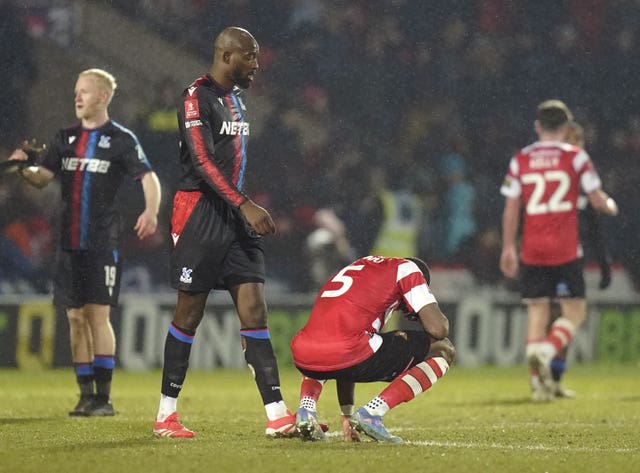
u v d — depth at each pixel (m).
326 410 28.94
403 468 17.03
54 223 51.47
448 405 31.81
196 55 59.75
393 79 63.44
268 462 17.38
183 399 32.72
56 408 29.12
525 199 33.81
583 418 27.98
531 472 17.12
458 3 64.81
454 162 60.31
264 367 20.69
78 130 26.86
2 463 17.36
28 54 56.28
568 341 33.88
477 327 49.91
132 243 52.31
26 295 50.66
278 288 54.19
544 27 65.44
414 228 56.72
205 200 20.67
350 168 59.00
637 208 60.78
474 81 64.06
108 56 57.94
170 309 45.88
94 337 26.94
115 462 17.41
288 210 57.66
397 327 47.91
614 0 66.25
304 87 62.53
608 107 64.62
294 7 63.03
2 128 55.47
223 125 20.69
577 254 33.44
